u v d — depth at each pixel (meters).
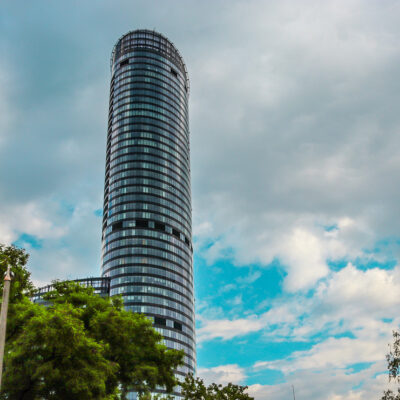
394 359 46.53
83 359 38.78
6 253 45.75
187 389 75.81
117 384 49.50
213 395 75.81
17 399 37.97
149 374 48.56
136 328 51.09
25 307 39.78
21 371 36.56
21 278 44.44
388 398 45.97
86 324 48.59
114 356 47.66
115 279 196.75
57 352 37.16
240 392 76.81
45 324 35.72
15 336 38.62
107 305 50.62
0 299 40.12
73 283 54.28
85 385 37.28
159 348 53.03
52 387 38.84
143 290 193.38
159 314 191.25
